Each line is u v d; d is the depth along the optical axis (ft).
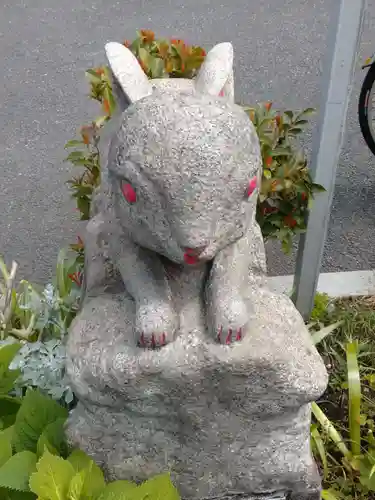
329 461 7.07
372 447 7.06
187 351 4.68
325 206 7.82
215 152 3.85
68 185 12.23
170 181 3.87
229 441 5.19
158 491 4.73
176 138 3.86
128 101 4.93
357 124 14.15
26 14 17.53
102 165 5.43
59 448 5.45
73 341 5.10
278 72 15.35
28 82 15.06
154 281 4.86
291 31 16.85
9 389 6.17
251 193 4.19
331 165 7.53
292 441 5.28
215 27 16.83
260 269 5.57
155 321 4.65
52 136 13.52
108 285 5.48
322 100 7.22
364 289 9.64
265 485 5.48
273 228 8.12
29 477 4.89
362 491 6.77
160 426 5.11
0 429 6.01
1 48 16.16
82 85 14.94
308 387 4.87
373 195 12.36
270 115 7.80
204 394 4.84
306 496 5.59
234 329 4.61
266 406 4.95
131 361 4.71
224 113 4.01
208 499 5.55
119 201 4.29
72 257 9.73
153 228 4.12
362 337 8.66
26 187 12.27
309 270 8.31
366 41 15.99
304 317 8.77
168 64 7.54
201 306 4.96
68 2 18.06
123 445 5.23
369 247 11.11
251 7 17.90
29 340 7.30
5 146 13.26
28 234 11.25
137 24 16.87
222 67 4.92
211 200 3.90
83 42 16.26
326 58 7.00
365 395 7.91
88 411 5.12
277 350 4.76
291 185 7.57
